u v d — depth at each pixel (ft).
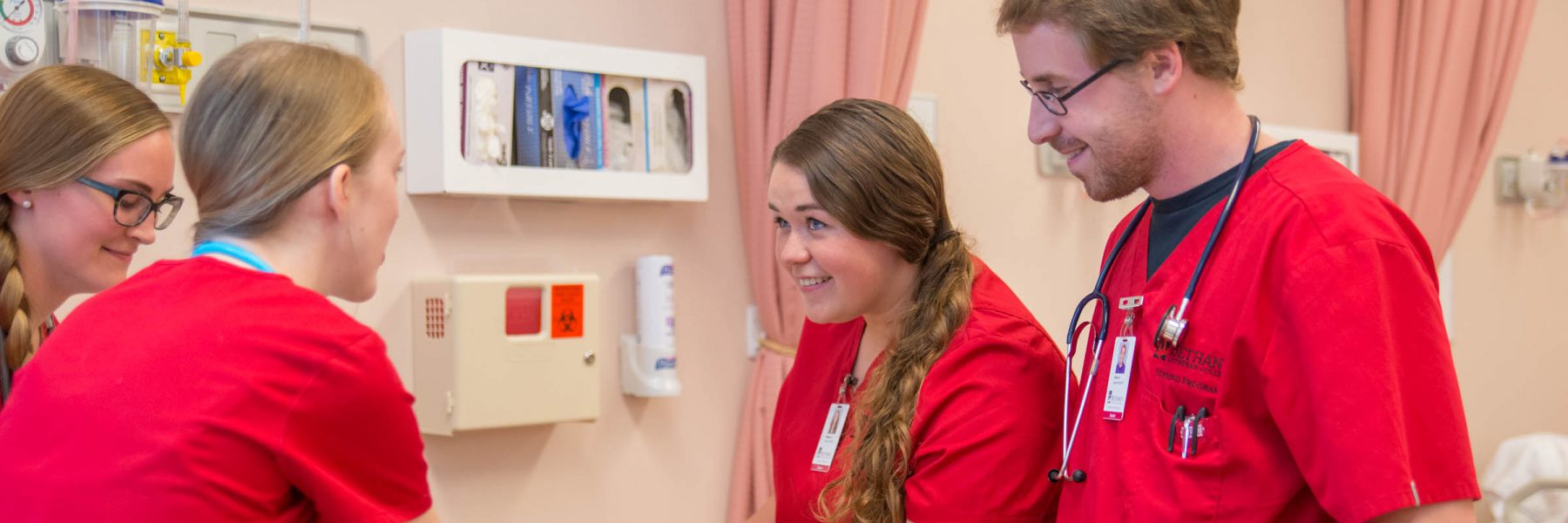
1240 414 3.99
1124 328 4.48
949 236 5.09
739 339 8.21
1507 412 11.67
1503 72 10.62
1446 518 3.66
